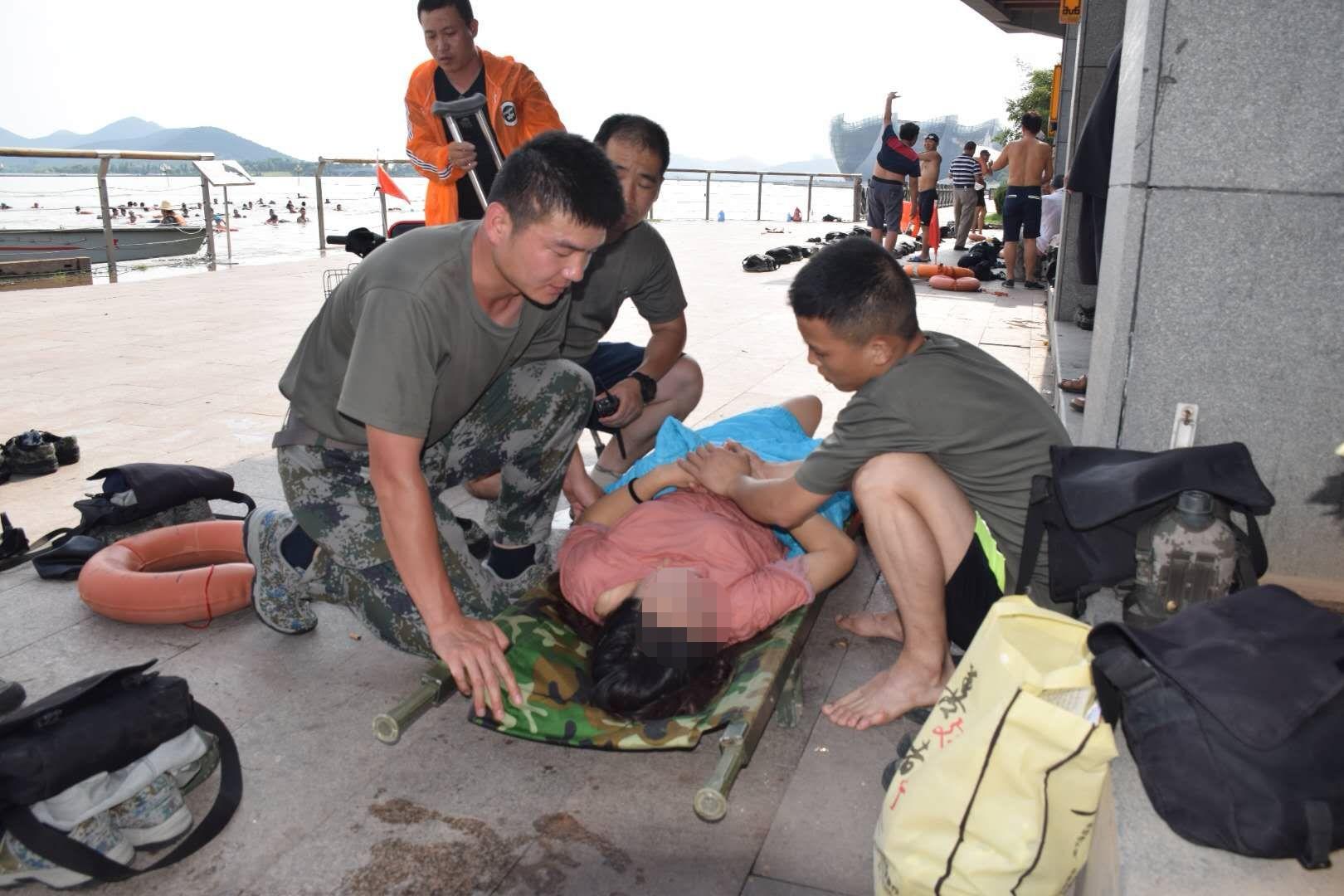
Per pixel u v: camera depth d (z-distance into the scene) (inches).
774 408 146.6
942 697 68.1
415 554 87.7
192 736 85.1
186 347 280.1
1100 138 181.5
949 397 91.1
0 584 131.1
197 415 207.6
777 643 92.2
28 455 168.7
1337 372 106.3
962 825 63.1
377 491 88.8
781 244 607.5
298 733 98.8
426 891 77.9
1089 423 127.9
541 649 97.4
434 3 166.1
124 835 81.4
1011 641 69.7
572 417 113.7
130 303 366.0
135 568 125.7
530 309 101.0
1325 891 58.5
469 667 85.6
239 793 85.8
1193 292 108.7
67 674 109.0
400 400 87.1
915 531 95.1
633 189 127.1
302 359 101.5
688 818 86.6
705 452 114.9
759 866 80.3
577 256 83.4
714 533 103.6
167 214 718.5
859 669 111.8
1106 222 125.9
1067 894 76.3
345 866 80.7
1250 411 110.0
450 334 91.4
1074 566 86.0
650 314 149.3
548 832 84.7
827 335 90.7
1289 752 60.4
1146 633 67.9
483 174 175.8
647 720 90.0
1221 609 68.8
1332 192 102.5
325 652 114.7
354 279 95.2
